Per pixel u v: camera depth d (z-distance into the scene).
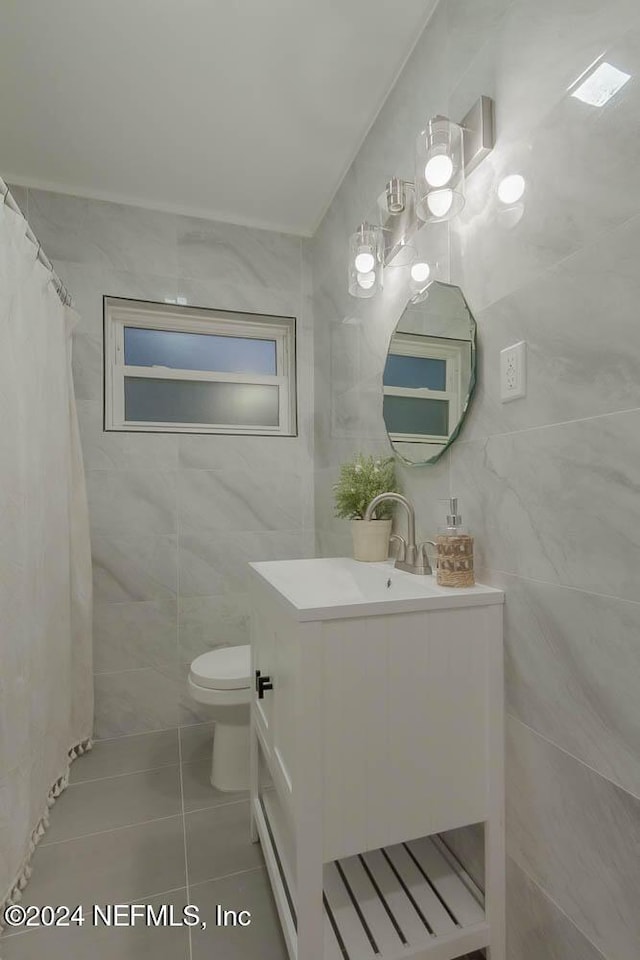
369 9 1.29
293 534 2.39
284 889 1.10
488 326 1.06
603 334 0.78
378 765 0.91
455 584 1.04
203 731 2.15
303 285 2.43
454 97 1.19
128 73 1.48
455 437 1.18
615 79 0.75
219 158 1.89
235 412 2.41
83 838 1.47
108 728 2.09
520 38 0.96
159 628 2.17
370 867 1.15
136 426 2.24
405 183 1.36
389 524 1.51
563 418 0.86
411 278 1.36
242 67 1.47
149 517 2.17
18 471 1.32
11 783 1.27
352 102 1.62
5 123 1.69
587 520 0.82
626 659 0.75
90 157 1.88
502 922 0.99
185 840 1.47
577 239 0.83
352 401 1.89
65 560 1.79
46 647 1.59
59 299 1.77
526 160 0.94
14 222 1.32
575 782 0.84
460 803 0.98
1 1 1.25
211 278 2.27
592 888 0.81
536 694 0.93
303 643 0.86
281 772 1.03
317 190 2.09
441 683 0.96
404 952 0.93
